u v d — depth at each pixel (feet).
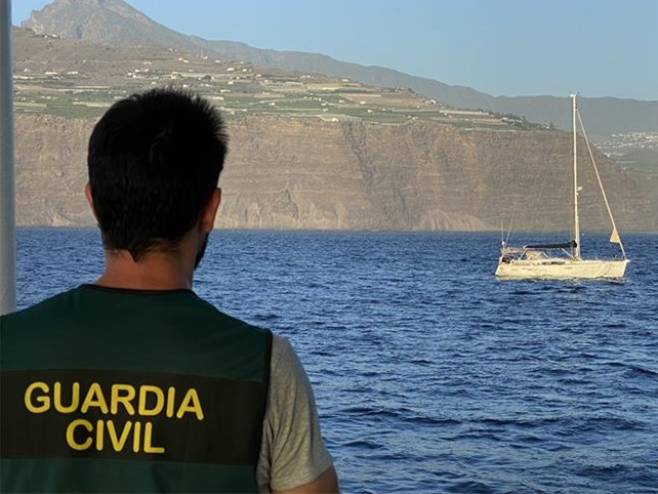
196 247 5.14
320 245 347.15
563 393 50.70
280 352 4.85
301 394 4.85
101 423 4.63
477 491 28.78
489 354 71.51
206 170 4.98
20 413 4.65
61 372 4.68
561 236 507.30
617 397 49.19
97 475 4.59
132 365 4.69
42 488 4.58
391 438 36.58
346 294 137.39
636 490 28.99
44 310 4.87
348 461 32.53
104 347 4.73
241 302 120.98
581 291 149.69
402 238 463.01
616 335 88.84
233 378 4.71
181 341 4.75
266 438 4.78
